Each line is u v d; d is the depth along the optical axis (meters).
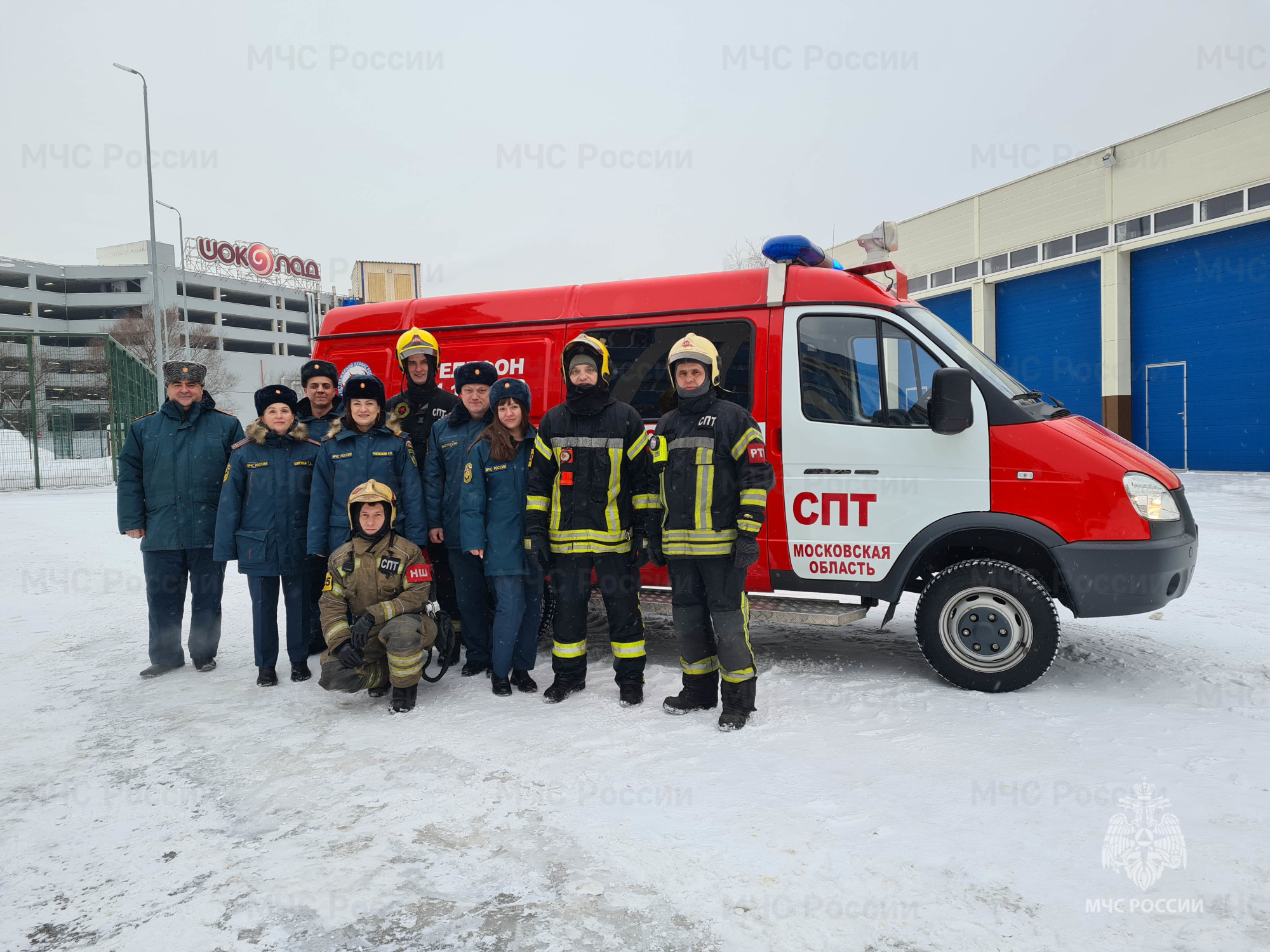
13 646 5.71
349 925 2.30
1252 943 2.14
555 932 2.25
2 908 2.42
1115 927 2.22
